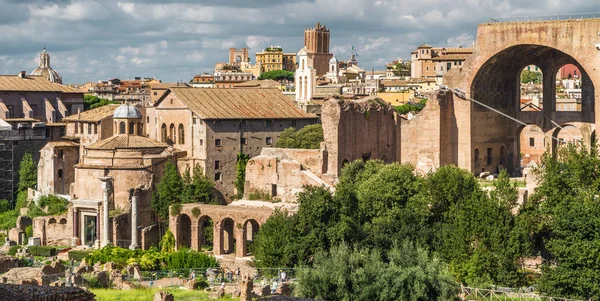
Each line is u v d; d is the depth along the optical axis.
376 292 97.88
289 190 152.88
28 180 188.25
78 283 107.44
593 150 125.38
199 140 170.12
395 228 124.25
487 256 113.75
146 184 158.38
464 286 111.94
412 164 160.38
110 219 151.12
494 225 115.94
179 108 174.38
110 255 131.00
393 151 165.12
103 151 160.50
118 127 168.12
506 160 174.00
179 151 172.38
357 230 122.69
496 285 112.31
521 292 109.50
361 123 158.88
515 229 115.62
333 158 154.12
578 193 117.94
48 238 157.38
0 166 193.12
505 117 172.25
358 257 102.38
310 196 125.81
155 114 180.00
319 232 122.62
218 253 143.25
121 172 157.00
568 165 122.31
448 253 118.38
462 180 130.38
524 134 194.88
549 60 168.62
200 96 177.25
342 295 98.12
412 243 111.12
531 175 143.88
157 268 127.44
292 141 171.88
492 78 167.00
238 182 168.12
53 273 113.81
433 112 160.25
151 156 161.50
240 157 172.62
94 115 189.88
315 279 99.25
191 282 112.00
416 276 97.88
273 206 145.75
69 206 156.25
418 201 128.38
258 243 127.00
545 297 107.31
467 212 119.50
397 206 129.00
